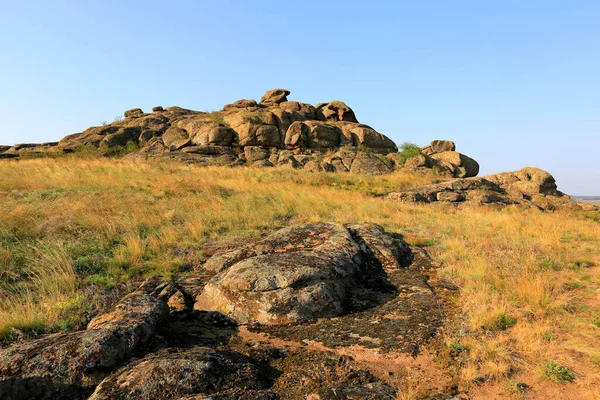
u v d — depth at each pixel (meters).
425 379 4.14
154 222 10.70
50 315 5.48
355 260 7.70
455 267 8.01
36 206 10.99
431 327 5.39
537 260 8.41
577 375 4.14
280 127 34.09
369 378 4.11
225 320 5.66
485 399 3.76
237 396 3.56
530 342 4.78
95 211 10.99
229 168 26.17
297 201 15.32
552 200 24.17
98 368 3.84
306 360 4.49
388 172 30.08
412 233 11.47
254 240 9.82
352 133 36.06
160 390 3.44
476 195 20.84
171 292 6.49
